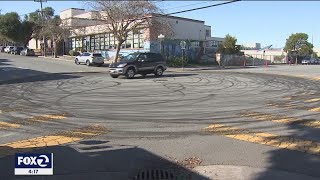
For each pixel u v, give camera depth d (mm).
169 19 57062
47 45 80812
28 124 11477
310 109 13531
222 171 7031
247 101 16031
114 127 10906
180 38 59344
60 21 68562
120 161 7738
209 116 12469
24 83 25469
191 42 60250
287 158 7758
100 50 61750
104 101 16531
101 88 22125
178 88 21797
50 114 13242
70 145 8961
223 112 13227
